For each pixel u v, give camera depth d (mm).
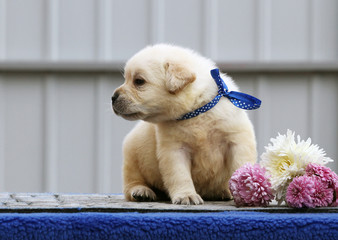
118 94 5371
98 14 9656
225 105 5230
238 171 4754
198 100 5242
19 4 9656
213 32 9664
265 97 9820
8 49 9680
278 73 9820
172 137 5293
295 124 9844
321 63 9633
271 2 9688
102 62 9633
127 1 9633
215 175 5449
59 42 9680
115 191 9766
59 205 4816
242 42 9703
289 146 4758
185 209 4242
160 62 5355
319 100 9828
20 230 3703
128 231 3758
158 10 9633
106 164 9750
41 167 9750
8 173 9727
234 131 5238
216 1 9656
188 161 5367
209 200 5656
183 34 9664
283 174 4602
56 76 9766
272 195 4637
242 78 9852
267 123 9828
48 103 9758
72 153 9758
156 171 5703
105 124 9773
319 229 3801
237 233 3801
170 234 3777
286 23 9711
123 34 9664
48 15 9656
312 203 4367
